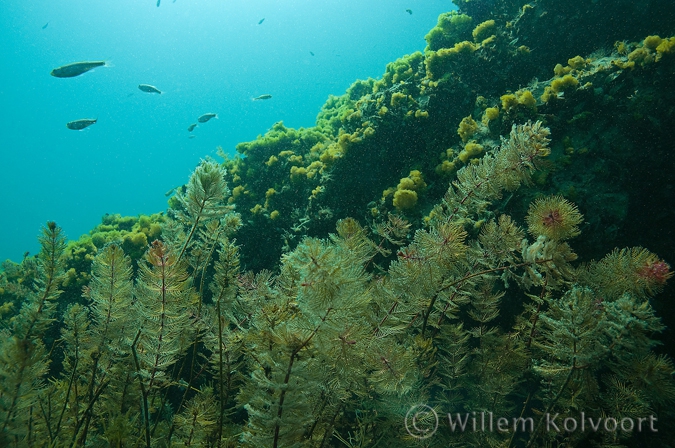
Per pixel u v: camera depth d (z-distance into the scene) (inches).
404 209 221.9
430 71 289.7
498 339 124.0
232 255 107.8
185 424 101.3
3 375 63.4
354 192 265.0
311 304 59.8
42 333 99.9
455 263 111.1
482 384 119.6
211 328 115.1
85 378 113.9
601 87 223.8
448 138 263.6
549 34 283.4
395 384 78.1
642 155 205.0
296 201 287.9
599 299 88.7
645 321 74.5
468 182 114.3
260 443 67.4
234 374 119.2
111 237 288.8
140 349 102.6
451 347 121.1
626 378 90.4
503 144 111.5
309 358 66.4
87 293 109.2
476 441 113.2
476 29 302.0
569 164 204.7
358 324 74.2
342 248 81.1
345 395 92.9
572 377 89.5
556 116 223.1
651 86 215.3
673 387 85.3
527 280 88.6
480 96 265.3
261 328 76.7
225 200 301.3
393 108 277.1
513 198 192.1
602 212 190.4
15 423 67.4
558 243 91.7
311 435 91.5
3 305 231.0
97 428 113.4
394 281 94.0
